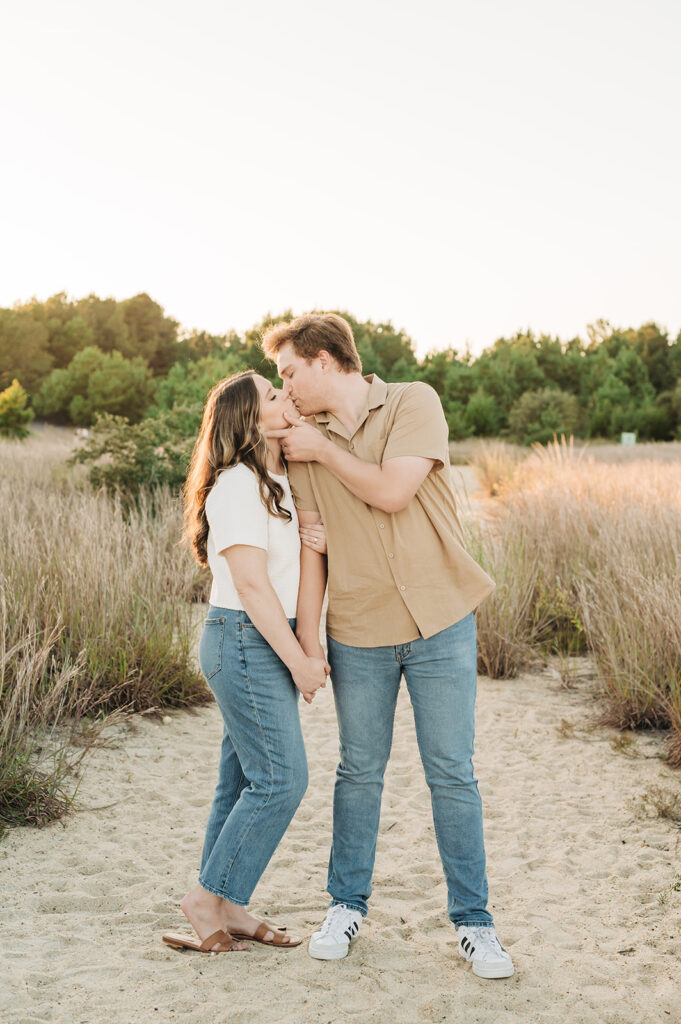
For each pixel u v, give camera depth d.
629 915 2.69
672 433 40.72
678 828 3.29
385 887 2.90
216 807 2.57
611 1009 2.20
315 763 4.05
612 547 6.16
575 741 4.28
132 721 4.28
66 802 3.32
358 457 2.49
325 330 2.50
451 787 2.44
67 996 2.20
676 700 4.09
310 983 2.30
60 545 5.15
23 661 3.85
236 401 2.39
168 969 2.35
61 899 2.70
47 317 70.94
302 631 2.49
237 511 2.29
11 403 27.14
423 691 2.45
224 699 2.37
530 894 2.84
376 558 2.46
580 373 51.91
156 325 75.25
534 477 11.38
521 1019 2.16
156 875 2.91
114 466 8.98
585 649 5.88
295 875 2.98
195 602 6.35
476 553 6.30
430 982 2.32
